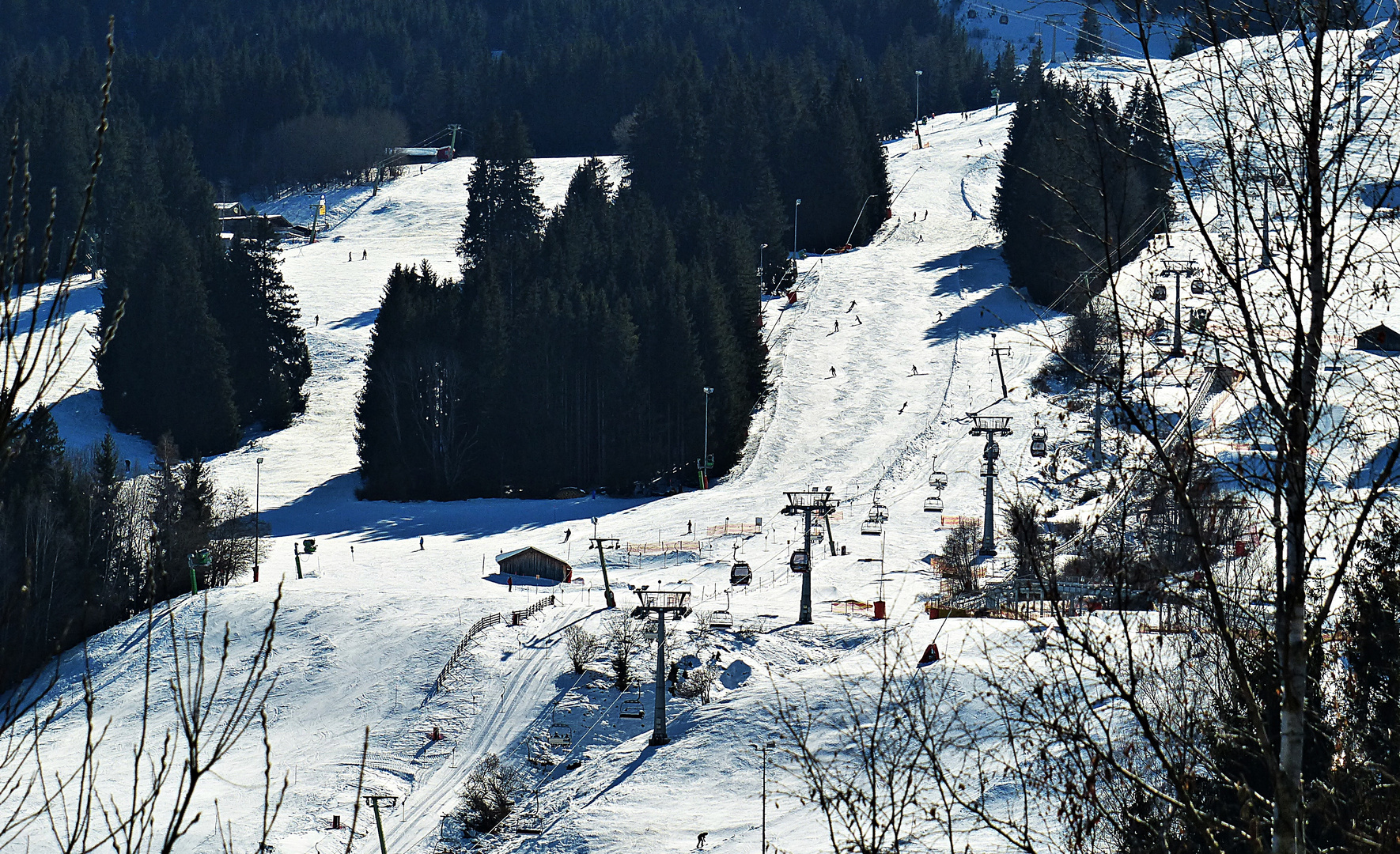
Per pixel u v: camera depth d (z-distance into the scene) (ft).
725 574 289.94
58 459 331.16
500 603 271.49
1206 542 33.47
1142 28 33.35
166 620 273.33
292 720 235.61
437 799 204.74
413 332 426.51
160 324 465.47
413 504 397.60
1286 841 30.48
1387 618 40.37
